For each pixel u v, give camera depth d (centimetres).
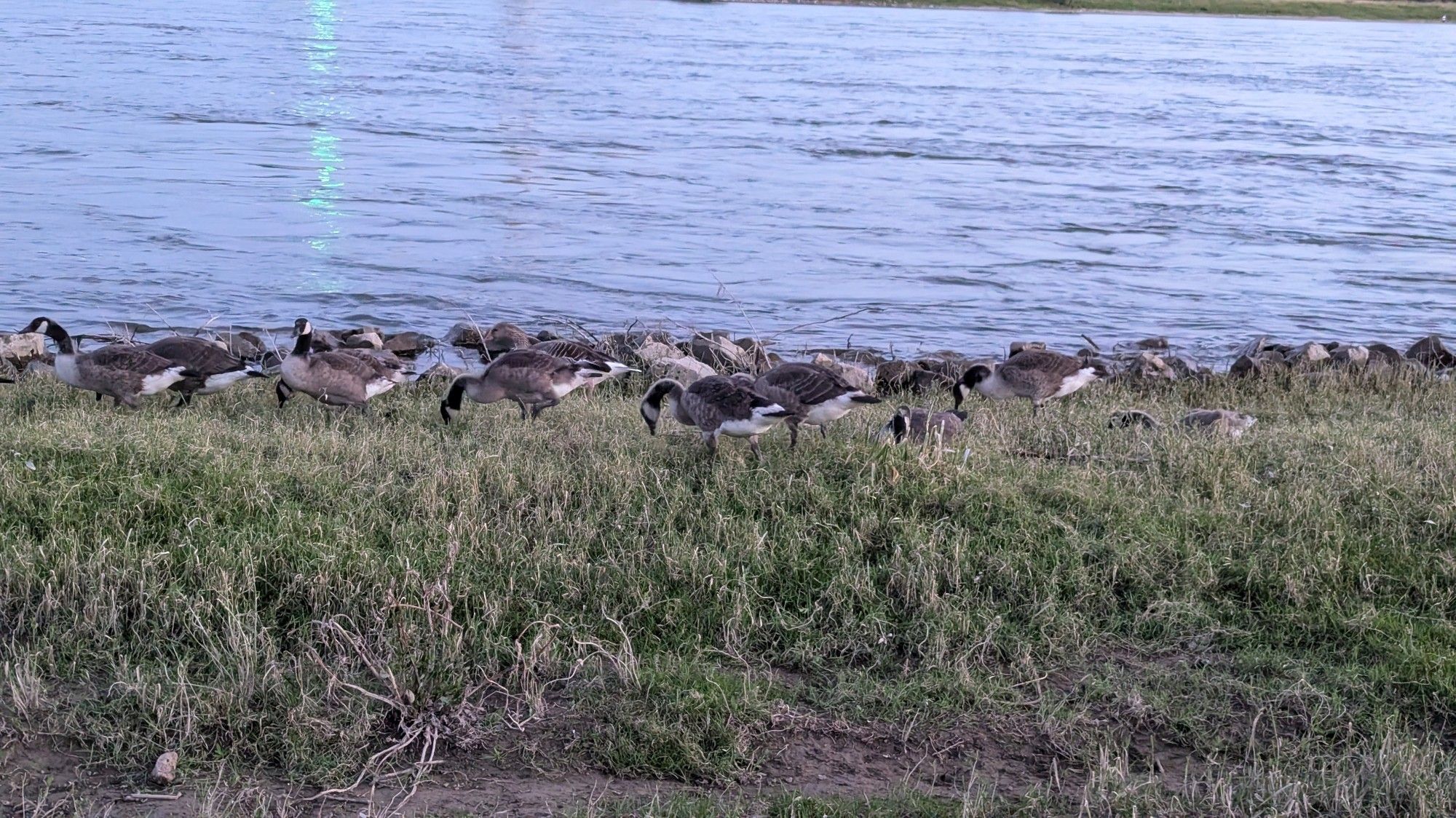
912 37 8619
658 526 832
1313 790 609
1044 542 824
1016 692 691
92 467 880
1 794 584
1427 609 776
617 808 588
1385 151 4109
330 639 698
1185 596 778
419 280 2194
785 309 2102
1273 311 2192
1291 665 717
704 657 719
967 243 2666
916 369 1570
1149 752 655
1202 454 1005
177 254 2311
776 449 998
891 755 648
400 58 6328
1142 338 1983
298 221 2648
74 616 698
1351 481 938
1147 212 3061
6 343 1516
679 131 4209
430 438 1039
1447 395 1413
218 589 716
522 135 4022
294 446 963
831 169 3575
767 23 9538
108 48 6144
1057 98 5409
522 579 762
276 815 577
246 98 4625
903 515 851
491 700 677
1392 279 2450
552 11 10362
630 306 2078
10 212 2586
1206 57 7650
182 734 627
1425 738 657
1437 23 13138
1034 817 592
